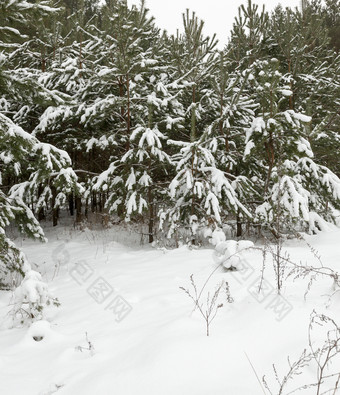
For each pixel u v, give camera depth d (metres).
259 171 7.56
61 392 2.17
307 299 2.99
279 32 9.23
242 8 8.96
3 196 5.21
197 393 1.94
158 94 7.76
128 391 2.05
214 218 5.95
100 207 11.89
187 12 7.24
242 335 2.50
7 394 2.20
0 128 4.49
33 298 3.39
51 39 9.04
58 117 8.11
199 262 4.98
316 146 7.47
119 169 7.77
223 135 7.41
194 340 2.47
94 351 2.64
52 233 9.35
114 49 7.70
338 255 4.64
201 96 8.30
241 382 2.00
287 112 6.22
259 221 6.24
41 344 2.96
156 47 8.88
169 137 8.47
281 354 2.23
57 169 5.56
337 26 17.50
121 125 8.18
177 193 6.92
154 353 2.37
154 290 3.97
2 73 4.67
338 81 9.64
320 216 7.04
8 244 4.80
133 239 8.17
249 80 8.12
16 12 4.13
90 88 7.88
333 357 2.12
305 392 1.86
